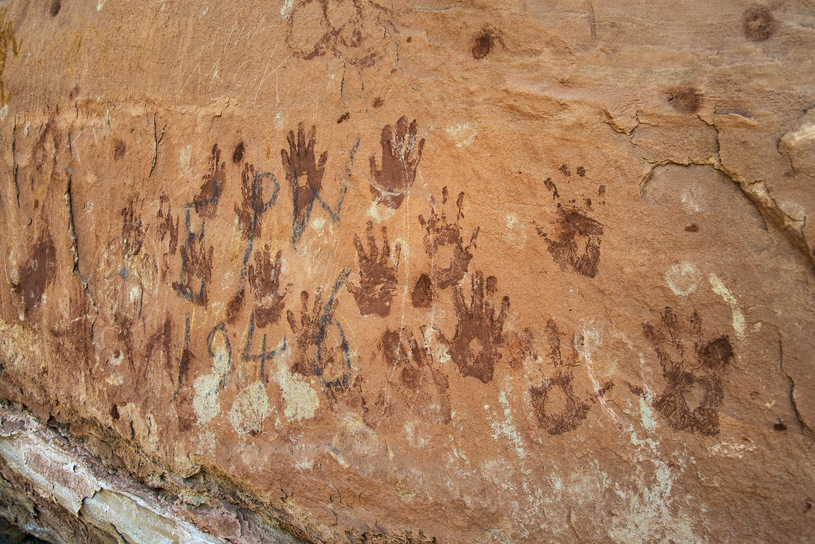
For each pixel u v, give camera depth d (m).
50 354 2.48
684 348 1.28
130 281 2.17
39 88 2.48
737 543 1.24
